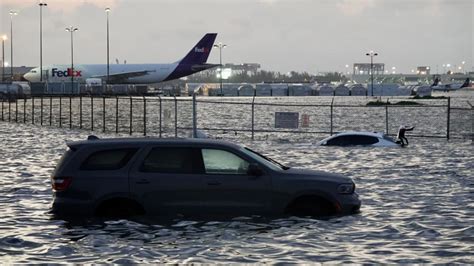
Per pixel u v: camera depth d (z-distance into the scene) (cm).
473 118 13400
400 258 2161
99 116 14038
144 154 2825
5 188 3891
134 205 2794
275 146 7094
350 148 6788
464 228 2669
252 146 7100
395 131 10356
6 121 12031
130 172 2802
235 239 2456
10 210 3152
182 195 2784
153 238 2478
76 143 2884
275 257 2181
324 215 2869
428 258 2159
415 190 3812
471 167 5053
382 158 5738
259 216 2809
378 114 16212
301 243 2395
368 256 2194
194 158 2827
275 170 2847
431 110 18338
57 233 2598
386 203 3331
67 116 13938
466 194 3641
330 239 2462
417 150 6562
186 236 2505
